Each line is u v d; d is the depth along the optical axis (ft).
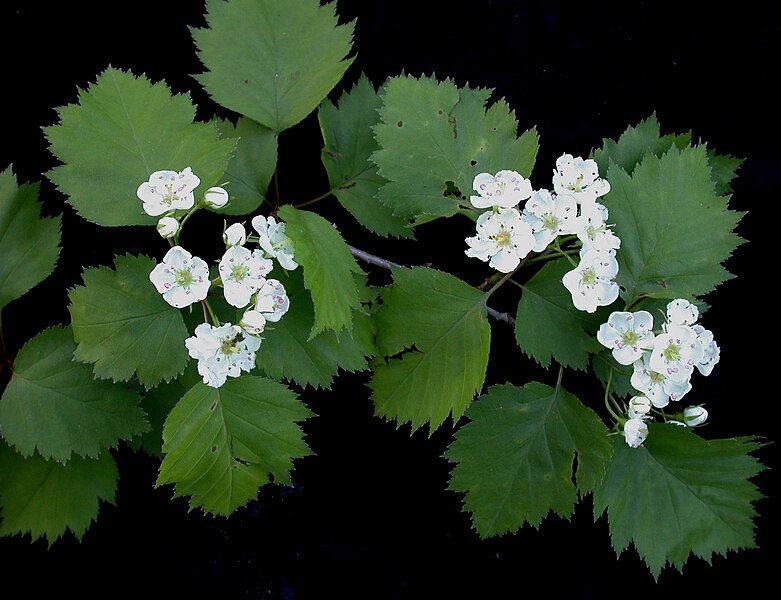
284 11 1.24
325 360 1.18
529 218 1.13
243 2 1.23
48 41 1.35
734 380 1.44
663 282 1.20
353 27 1.25
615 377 1.22
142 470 1.39
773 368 1.43
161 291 1.07
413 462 1.43
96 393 1.17
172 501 1.40
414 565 1.42
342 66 1.24
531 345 1.20
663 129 1.43
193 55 1.38
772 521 1.41
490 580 1.42
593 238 1.13
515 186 1.13
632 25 1.43
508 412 1.22
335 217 1.42
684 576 1.42
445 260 1.43
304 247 1.10
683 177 1.19
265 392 1.17
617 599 1.42
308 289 1.16
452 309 1.21
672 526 1.24
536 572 1.42
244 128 1.25
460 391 1.19
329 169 1.28
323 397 1.42
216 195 1.10
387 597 1.40
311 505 1.42
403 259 1.43
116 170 1.15
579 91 1.43
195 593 1.39
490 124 1.21
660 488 1.24
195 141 1.16
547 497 1.23
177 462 1.14
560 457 1.22
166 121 1.16
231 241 1.08
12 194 1.19
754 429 1.43
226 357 1.08
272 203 1.40
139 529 1.39
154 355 1.13
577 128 1.43
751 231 1.44
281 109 1.24
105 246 1.35
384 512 1.43
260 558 1.40
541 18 1.43
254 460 1.18
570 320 1.20
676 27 1.43
